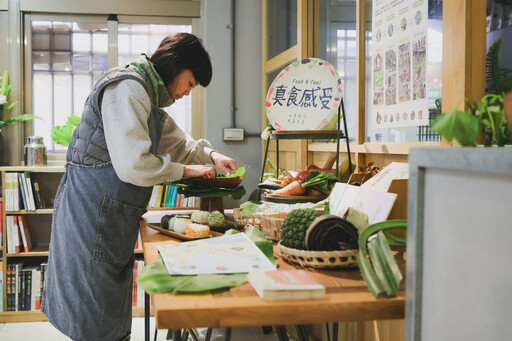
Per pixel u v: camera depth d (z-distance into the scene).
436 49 1.74
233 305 0.87
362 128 2.43
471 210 0.77
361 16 2.41
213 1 4.09
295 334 3.23
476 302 0.76
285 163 3.69
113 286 1.82
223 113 4.13
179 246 1.27
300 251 1.12
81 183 1.79
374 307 0.91
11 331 3.37
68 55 4.10
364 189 1.43
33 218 4.04
